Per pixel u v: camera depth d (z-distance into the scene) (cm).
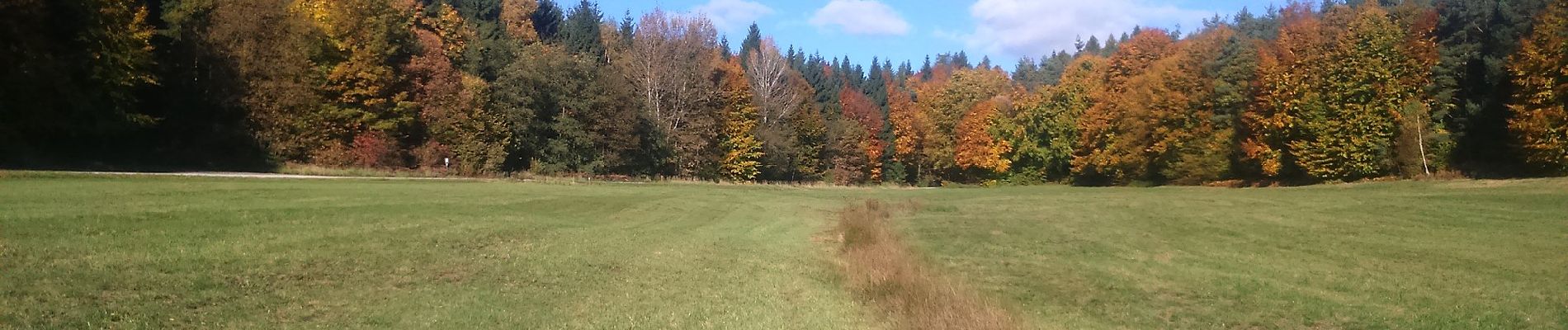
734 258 1700
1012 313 1268
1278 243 2273
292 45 4784
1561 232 2270
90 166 3678
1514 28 4722
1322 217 2877
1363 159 5034
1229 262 1947
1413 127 4838
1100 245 2278
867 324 1128
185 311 919
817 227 2598
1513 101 4581
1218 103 6288
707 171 7200
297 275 1148
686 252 1734
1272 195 4128
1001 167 8669
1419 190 3928
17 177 2480
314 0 5284
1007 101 9200
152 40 4241
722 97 7512
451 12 6775
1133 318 1376
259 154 4441
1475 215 2694
